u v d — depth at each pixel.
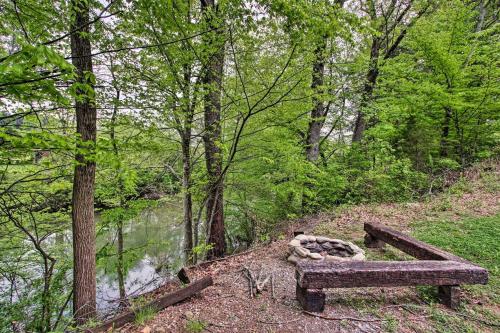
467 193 6.77
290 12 3.50
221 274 3.94
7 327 5.00
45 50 1.70
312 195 7.24
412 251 3.52
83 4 3.41
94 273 4.63
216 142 5.18
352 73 8.64
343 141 11.07
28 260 6.17
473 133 8.95
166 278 5.21
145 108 4.76
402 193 7.91
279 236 5.73
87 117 4.29
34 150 2.95
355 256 3.75
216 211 6.93
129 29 4.19
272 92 5.13
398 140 9.82
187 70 5.03
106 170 5.69
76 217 4.47
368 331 2.41
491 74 7.37
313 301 2.72
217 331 2.51
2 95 2.30
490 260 3.71
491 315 2.58
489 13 11.20
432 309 2.69
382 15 9.68
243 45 5.00
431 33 8.14
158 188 7.17
